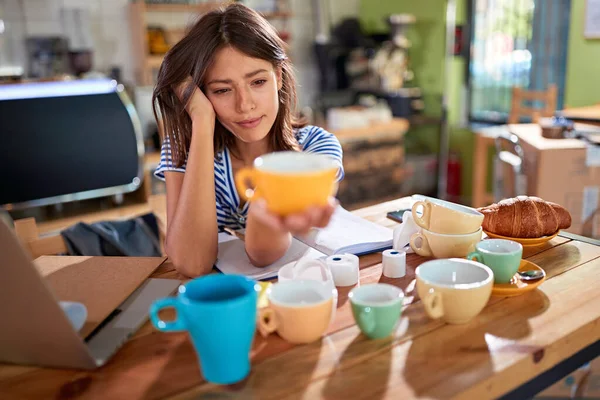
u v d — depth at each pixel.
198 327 0.62
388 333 0.75
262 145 1.34
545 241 1.13
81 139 2.48
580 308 0.83
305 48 4.70
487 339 0.75
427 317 0.82
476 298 0.76
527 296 0.88
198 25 1.14
